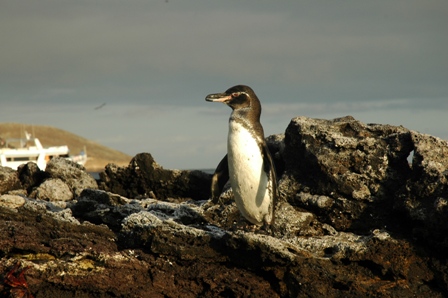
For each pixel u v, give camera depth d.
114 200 19.83
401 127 18.92
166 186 22.91
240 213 18.00
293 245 16.16
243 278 16.45
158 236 16.58
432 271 16.30
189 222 18.62
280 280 16.34
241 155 15.97
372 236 16.38
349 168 18.02
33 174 22.95
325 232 17.81
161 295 16.66
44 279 16.19
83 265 16.41
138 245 17.05
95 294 16.52
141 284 16.56
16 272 15.93
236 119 16.12
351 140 18.05
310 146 18.48
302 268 16.03
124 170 23.19
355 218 17.73
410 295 16.19
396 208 17.08
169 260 16.62
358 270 16.30
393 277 16.25
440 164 16.78
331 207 17.88
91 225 17.30
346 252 16.30
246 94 16.22
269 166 16.11
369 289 16.12
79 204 19.61
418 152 17.22
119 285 16.44
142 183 23.14
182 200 22.70
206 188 22.81
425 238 16.33
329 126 18.81
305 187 18.34
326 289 16.08
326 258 16.27
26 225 16.95
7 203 17.50
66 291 16.41
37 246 16.52
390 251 16.27
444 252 16.09
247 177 16.05
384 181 17.64
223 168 17.23
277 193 17.08
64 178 22.84
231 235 16.03
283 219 17.67
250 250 16.02
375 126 19.11
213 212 18.84
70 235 16.83
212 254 16.45
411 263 16.38
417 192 16.64
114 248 16.91
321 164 18.00
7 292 15.59
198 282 16.59
